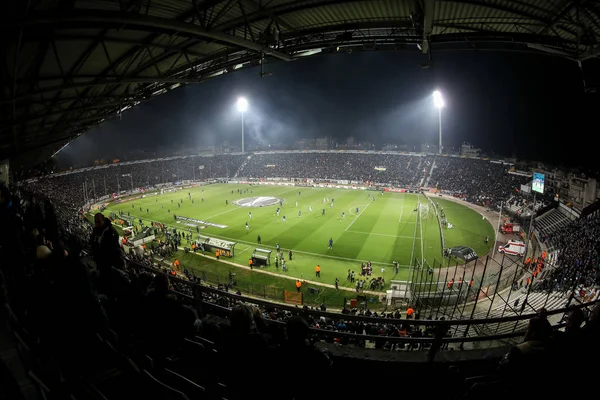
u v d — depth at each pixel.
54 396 3.28
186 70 20.61
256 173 98.56
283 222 52.28
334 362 6.18
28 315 5.55
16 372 3.04
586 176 45.78
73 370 4.53
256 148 113.75
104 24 10.85
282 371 3.93
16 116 17.53
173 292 7.84
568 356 4.17
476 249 39.41
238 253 40.16
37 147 32.91
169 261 38.03
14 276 6.88
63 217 35.22
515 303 23.33
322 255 38.84
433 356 6.12
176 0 11.35
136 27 11.73
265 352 4.21
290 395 3.99
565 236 35.25
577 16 11.85
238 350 4.23
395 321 6.08
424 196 70.19
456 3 12.83
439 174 76.88
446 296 25.66
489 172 68.75
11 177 45.97
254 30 16.50
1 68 11.40
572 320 5.04
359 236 44.88
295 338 3.90
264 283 32.19
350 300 28.45
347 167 91.44
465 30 16.17
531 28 14.79
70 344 4.93
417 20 13.14
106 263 7.64
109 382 4.58
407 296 27.28
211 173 100.25
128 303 6.81
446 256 37.03
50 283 5.82
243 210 60.75
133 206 65.56
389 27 15.66
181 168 98.06
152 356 5.30
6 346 3.35
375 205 62.47
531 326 4.35
